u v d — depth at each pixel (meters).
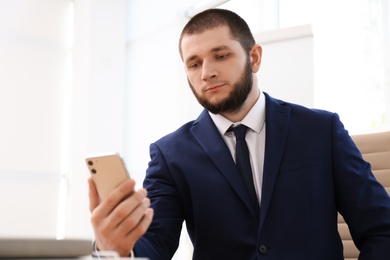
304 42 2.86
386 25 2.74
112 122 4.41
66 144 4.36
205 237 1.35
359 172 1.38
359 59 2.90
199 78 1.38
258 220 1.32
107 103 4.39
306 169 1.37
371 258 1.24
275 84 2.90
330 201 1.37
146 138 4.29
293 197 1.34
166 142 1.51
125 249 0.96
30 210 4.09
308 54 2.84
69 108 4.39
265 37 2.96
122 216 0.91
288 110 1.49
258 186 1.37
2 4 4.12
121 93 4.50
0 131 4.02
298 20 3.25
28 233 4.05
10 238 0.65
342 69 2.98
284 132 1.42
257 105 1.45
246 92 1.39
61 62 4.39
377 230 1.31
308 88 2.81
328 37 3.06
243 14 3.52
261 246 1.28
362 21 2.90
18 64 4.16
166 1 4.21
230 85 1.37
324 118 1.47
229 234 1.32
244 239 1.30
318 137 1.42
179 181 1.42
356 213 1.34
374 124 2.80
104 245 0.95
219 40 1.36
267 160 1.37
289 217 1.32
